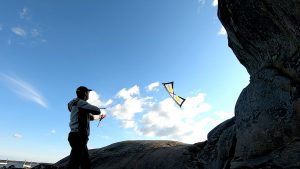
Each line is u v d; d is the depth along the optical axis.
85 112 5.23
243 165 5.18
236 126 5.96
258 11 5.45
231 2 6.07
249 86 6.09
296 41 4.84
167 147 8.10
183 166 6.95
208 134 7.61
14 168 9.35
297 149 4.45
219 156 6.41
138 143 8.84
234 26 6.36
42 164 8.20
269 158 4.79
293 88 4.91
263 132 5.09
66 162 8.85
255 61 6.36
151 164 7.38
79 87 5.55
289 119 4.80
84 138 5.11
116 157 8.22
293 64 5.03
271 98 5.28
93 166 8.15
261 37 5.77
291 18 4.72
